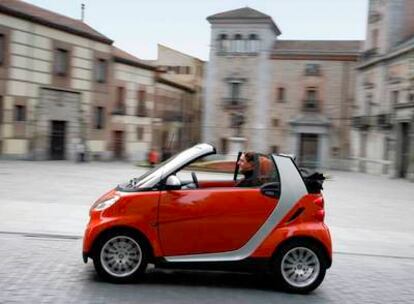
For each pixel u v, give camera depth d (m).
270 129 54.19
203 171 15.84
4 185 18.97
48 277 7.10
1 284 6.70
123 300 6.26
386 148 41.16
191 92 67.12
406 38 41.84
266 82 54.00
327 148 53.12
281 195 7.02
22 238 9.69
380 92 42.97
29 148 36.00
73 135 40.22
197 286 7.07
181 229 6.90
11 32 34.09
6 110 34.00
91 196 17.09
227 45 54.66
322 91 52.97
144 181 7.09
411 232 13.41
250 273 7.84
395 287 7.65
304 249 6.98
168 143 57.72
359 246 10.92
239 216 6.94
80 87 40.66
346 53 52.22
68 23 39.97
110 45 43.97
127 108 47.66
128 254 6.95
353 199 21.23
